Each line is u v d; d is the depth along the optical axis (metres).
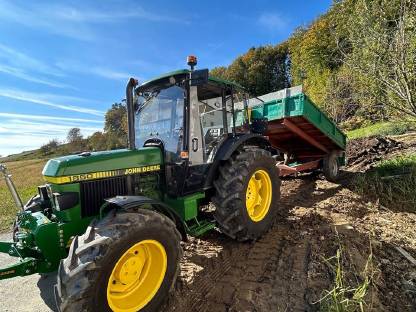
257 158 3.90
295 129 5.77
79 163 2.73
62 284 2.07
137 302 2.46
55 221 2.76
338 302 2.36
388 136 10.11
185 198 3.36
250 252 3.61
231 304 2.64
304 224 4.29
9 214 6.43
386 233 3.89
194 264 3.37
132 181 3.15
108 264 2.17
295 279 2.91
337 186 6.41
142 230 2.38
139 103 3.89
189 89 3.42
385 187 5.65
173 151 3.49
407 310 2.47
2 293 3.21
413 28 4.28
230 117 4.20
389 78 4.34
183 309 2.63
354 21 4.89
